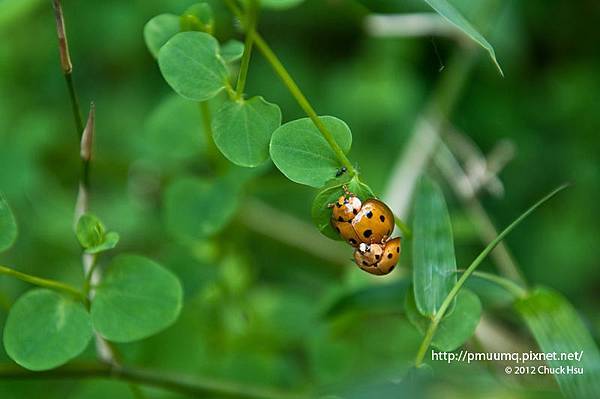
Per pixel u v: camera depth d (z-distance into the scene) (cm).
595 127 42
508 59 41
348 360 30
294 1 25
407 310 24
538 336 25
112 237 24
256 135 23
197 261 30
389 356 32
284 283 37
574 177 41
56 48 40
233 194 28
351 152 39
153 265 24
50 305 24
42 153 36
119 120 39
